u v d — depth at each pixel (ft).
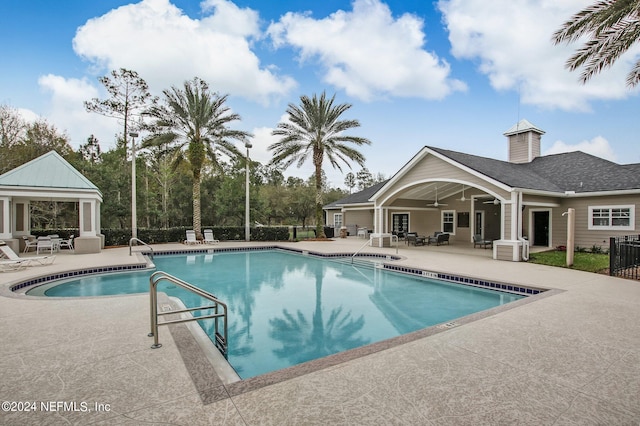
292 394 9.98
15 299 21.80
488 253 51.37
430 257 46.55
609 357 12.87
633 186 45.73
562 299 22.16
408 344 14.10
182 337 14.94
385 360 12.46
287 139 73.05
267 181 167.94
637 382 10.89
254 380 10.87
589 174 54.08
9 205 47.60
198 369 11.68
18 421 8.58
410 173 56.80
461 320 17.53
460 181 49.37
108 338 14.75
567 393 10.18
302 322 22.76
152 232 67.21
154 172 103.19
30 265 37.83
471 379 11.01
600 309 19.70
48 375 11.23
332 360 12.45
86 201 52.16
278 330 21.17
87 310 19.33
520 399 9.80
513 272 33.96
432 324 22.54
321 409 9.16
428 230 76.07
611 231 48.03
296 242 72.18
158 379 10.93
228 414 8.92
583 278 30.42
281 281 35.96
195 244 66.39
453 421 8.66
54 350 13.41
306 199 122.93
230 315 24.21
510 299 27.94
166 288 32.19
